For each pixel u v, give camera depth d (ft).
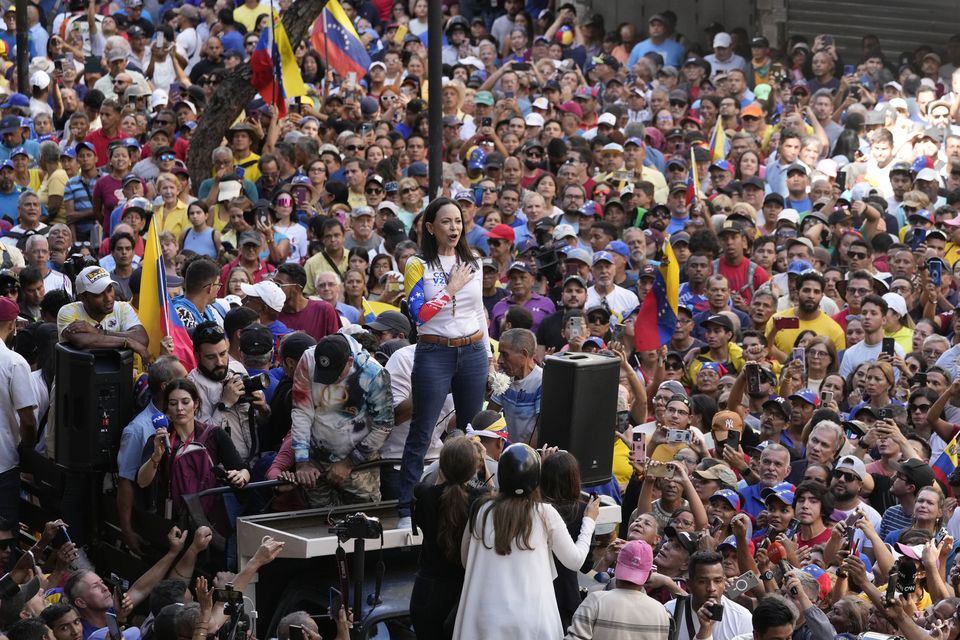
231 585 86.99
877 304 155.22
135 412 107.86
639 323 140.77
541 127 233.14
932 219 203.31
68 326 107.24
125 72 245.45
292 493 102.22
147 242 117.39
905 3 320.29
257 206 176.65
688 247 183.21
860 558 98.63
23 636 84.02
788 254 180.55
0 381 114.32
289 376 108.47
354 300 157.79
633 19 325.42
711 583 89.35
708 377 144.15
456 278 95.71
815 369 151.12
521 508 81.66
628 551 82.48
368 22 291.79
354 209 186.91
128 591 97.50
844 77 268.62
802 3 320.09
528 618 81.25
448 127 226.99
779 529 111.65
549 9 306.14
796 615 82.58
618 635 81.25
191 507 99.66
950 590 95.66
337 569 97.86
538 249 176.45
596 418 95.61
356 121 235.20
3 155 205.87
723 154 230.48
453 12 304.71
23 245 171.63
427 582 87.30
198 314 122.31
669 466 107.96
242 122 209.46
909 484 116.47
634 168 214.48
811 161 224.12
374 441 100.89
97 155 214.90
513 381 108.37
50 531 100.68
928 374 139.74
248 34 266.16
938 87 274.16
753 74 285.64
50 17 282.56
